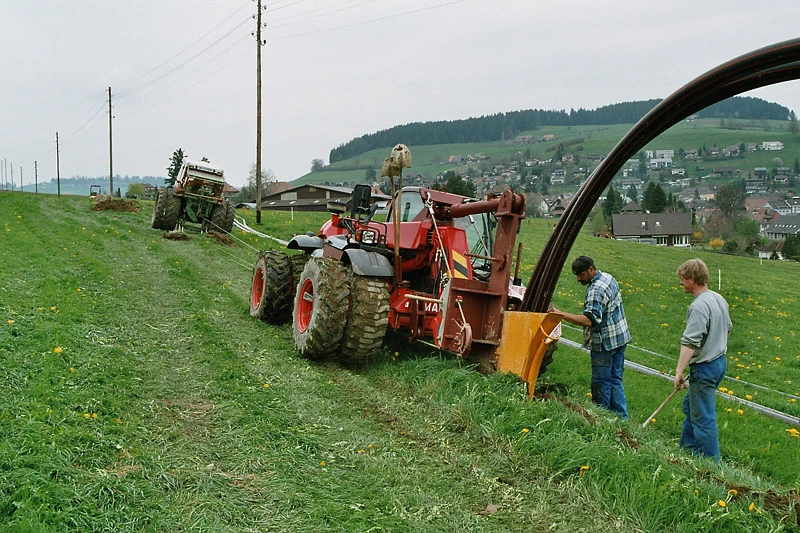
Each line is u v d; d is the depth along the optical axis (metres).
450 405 5.79
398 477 4.46
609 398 6.51
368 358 7.43
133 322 8.59
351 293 7.36
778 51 4.29
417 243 7.62
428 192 7.69
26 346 6.56
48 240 16.27
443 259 7.17
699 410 5.48
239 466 4.48
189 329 8.50
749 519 3.80
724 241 60.47
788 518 3.85
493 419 5.32
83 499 3.67
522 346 5.95
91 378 5.85
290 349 8.02
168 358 7.10
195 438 4.93
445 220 7.67
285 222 30.47
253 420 5.31
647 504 4.03
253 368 6.91
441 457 4.90
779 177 169.50
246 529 3.67
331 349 7.39
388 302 7.33
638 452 4.69
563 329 12.78
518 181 169.50
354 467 4.60
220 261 15.87
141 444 4.70
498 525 3.93
